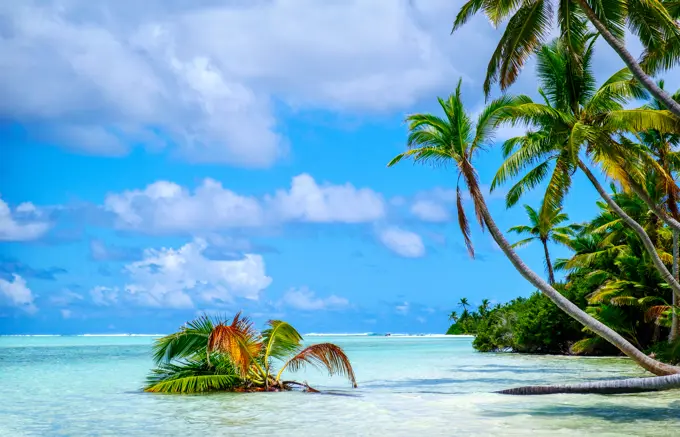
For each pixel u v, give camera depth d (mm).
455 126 18078
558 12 20125
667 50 19344
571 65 22062
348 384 23188
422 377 26469
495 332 58125
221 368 19891
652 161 22234
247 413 15000
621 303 38438
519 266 17828
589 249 47969
